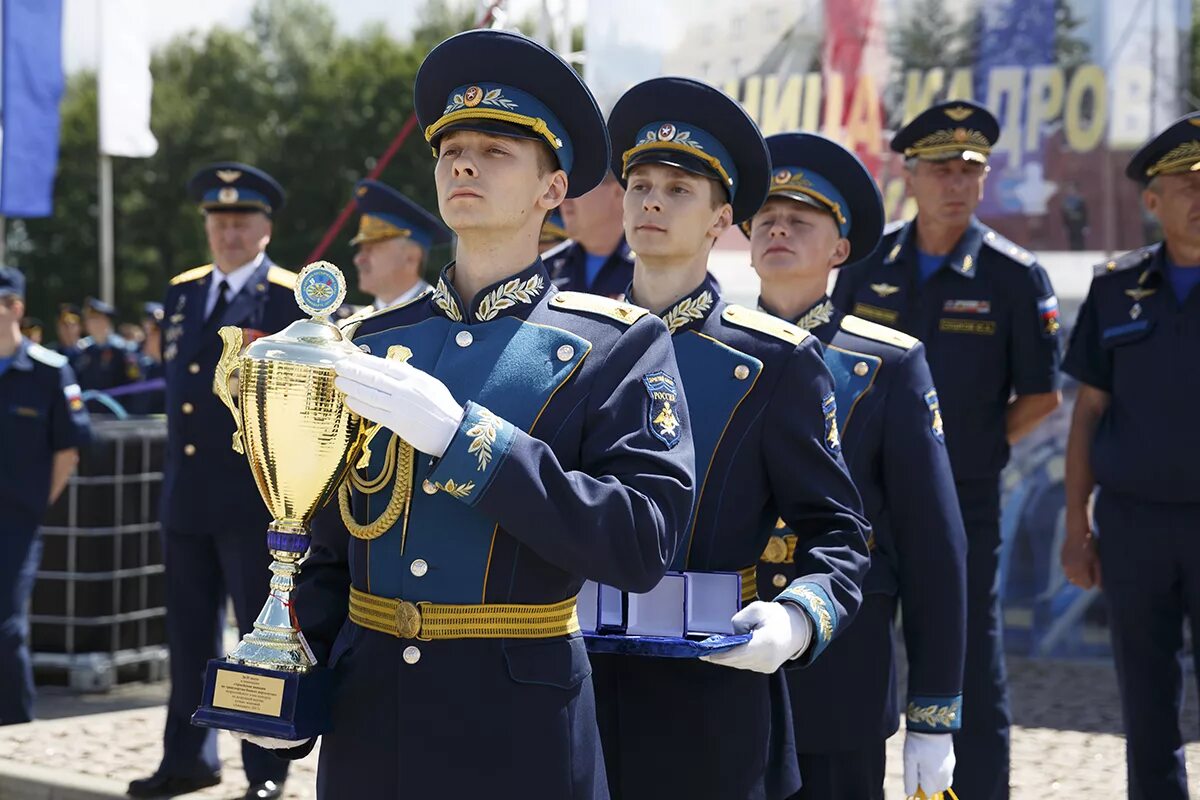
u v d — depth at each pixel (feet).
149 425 29.14
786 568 13.34
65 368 25.72
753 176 12.37
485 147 9.21
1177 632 18.15
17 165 44.88
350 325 9.91
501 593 8.86
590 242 20.70
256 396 8.64
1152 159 18.12
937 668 13.25
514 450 8.26
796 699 13.07
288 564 8.97
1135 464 17.81
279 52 172.24
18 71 44.83
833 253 14.48
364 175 152.97
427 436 8.19
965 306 20.11
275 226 152.97
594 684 11.35
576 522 8.34
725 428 11.74
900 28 28.55
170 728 20.33
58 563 28.02
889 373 13.64
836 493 11.62
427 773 8.75
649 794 11.20
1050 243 28.40
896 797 19.67
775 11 28.86
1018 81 28.30
